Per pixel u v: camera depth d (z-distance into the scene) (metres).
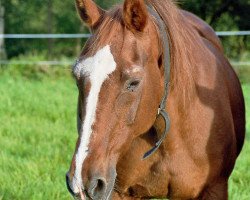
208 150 6.34
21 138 11.88
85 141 5.04
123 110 5.15
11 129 12.41
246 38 26.36
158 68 5.61
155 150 5.93
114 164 5.21
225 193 6.64
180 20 6.09
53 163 9.92
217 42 7.81
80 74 5.14
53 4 32.44
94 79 5.09
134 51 5.26
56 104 15.30
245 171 9.59
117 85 5.11
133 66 5.16
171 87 5.86
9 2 33.22
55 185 8.88
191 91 6.12
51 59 25.64
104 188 5.07
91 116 5.06
